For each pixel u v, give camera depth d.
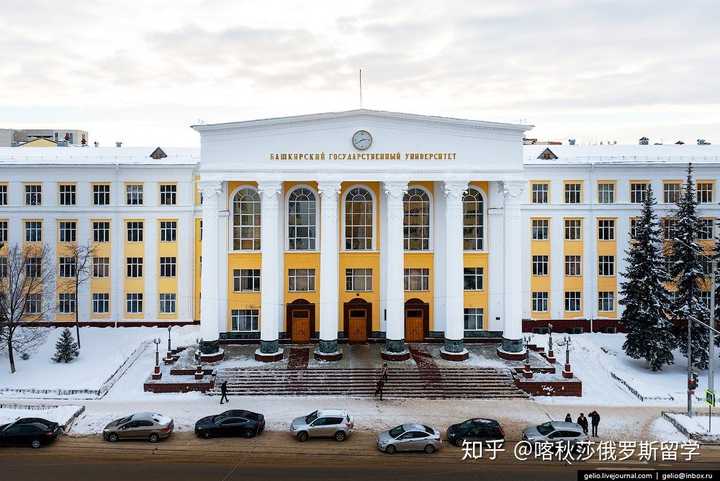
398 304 41.66
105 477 24.38
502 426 31.52
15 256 47.25
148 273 53.72
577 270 54.00
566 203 53.81
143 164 53.31
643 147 58.16
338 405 34.72
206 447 28.22
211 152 41.66
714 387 39.78
